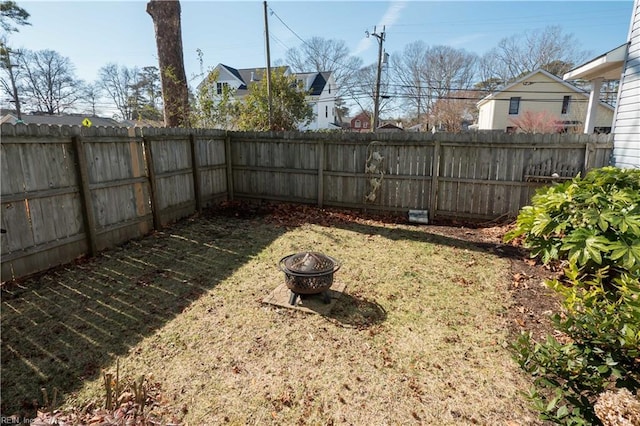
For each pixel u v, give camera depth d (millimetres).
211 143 7441
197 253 4859
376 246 5234
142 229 5625
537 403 1682
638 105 5098
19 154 3801
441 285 3881
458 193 6543
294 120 15188
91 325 3027
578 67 7172
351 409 2129
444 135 6379
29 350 2662
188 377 2389
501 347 2742
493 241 5426
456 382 2359
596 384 1631
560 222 3709
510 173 6164
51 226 4188
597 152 5707
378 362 2564
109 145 4914
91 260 4527
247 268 4352
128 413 1624
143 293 3643
